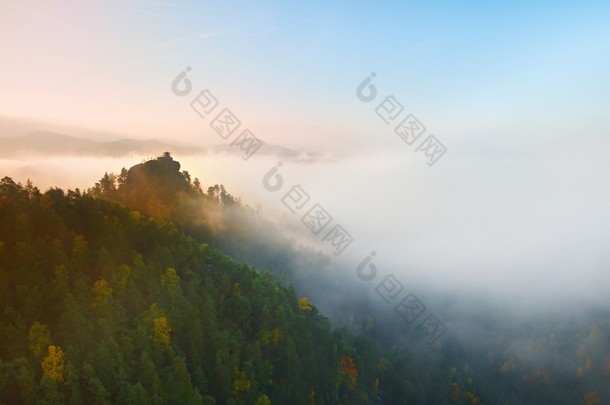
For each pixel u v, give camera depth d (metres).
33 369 70.38
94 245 99.75
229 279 116.94
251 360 101.00
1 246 86.12
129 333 81.94
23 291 79.50
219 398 89.50
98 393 69.06
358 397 133.88
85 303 82.44
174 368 82.19
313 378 115.31
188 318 94.56
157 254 107.56
